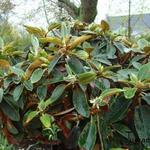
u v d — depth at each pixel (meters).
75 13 3.46
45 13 4.69
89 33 1.12
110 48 1.06
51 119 0.81
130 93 0.72
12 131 0.87
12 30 3.59
